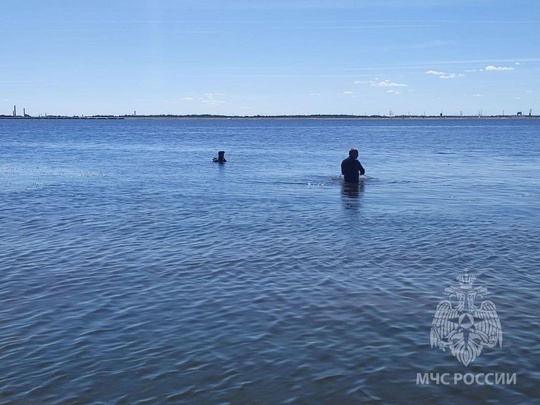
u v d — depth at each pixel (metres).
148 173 41.78
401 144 86.19
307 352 10.14
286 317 11.71
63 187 33.06
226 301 12.67
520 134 130.88
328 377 9.28
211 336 10.84
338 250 17.03
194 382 9.15
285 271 14.90
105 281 14.18
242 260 16.02
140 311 12.13
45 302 12.72
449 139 104.25
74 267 15.43
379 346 10.36
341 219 22.08
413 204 25.80
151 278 14.40
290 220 21.97
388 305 12.32
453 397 8.71
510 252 16.67
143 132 152.62
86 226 21.09
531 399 8.66
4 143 91.88
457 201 26.75
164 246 17.78
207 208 25.09
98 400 8.65
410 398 8.69
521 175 39.09
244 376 9.32
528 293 12.97
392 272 14.71
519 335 10.77
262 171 42.94
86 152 69.06
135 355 10.08
